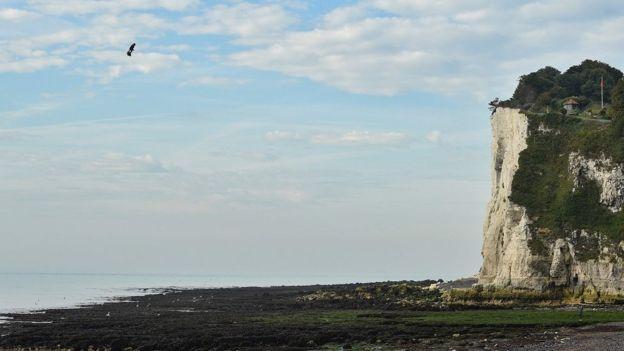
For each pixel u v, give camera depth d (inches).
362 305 4677.7
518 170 5022.1
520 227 4658.0
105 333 3019.2
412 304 4478.3
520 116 5349.4
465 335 2733.8
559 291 4347.9
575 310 3767.2
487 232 5251.0
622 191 4443.9
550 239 4517.7
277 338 2738.7
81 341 2765.7
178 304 5423.2
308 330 2989.7
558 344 2330.2
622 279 4111.7
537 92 6353.3
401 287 5585.6
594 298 4148.6
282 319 3654.0
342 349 2468.0
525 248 4552.2
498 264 4963.1
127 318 3902.6
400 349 2397.9
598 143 4724.4
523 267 4510.3
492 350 2255.2
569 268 4382.4
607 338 2448.3
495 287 4621.1
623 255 4156.0
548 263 4443.9
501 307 4170.8
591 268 4264.3
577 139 4911.4
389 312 4015.8
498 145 5639.8
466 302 4466.0
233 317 3858.3
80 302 5999.0
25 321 3853.3
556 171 4889.3
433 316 3592.5
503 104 5851.4
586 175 4680.1
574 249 4389.8
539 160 5014.8
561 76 6594.5
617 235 4256.9
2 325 3565.5
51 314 4379.9
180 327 3257.9
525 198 4847.4
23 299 6624.0
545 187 4835.1
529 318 3304.6
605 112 5349.4
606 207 4473.4
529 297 4320.9
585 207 4542.3
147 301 5979.3
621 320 3134.8
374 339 2687.0
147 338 2817.4
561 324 3004.4
